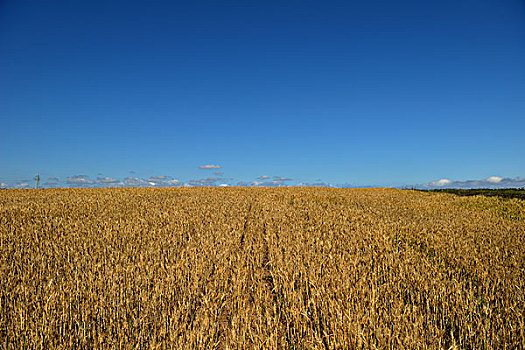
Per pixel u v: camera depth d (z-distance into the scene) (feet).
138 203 68.23
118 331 16.08
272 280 25.64
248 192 112.47
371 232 38.55
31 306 18.54
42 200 74.69
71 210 56.80
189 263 26.78
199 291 21.54
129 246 32.01
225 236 36.83
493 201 80.89
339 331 15.85
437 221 49.75
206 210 58.34
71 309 18.49
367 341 15.15
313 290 20.81
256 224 46.52
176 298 20.27
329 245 31.53
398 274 24.00
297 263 26.35
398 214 59.31
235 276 23.85
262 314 19.90
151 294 20.20
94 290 20.33
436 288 21.15
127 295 20.24
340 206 69.41
